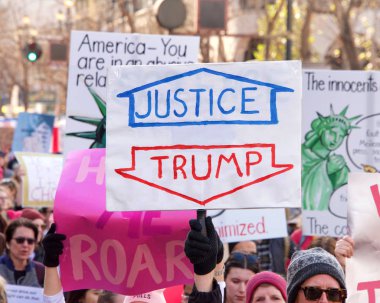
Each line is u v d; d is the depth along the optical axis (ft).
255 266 28.91
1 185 47.24
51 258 20.59
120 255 22.25
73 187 22.57
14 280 33.88
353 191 22.09
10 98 195.72
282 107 19.04
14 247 33.86
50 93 191.83
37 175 47.21
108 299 27.61
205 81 19.27
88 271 22.38
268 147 19.06
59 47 134.82
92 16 166.61
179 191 19.25
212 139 19.21
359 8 107.65
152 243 22.22
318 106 37.01
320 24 132.05
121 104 19.48
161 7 76.84
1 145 90.17
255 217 38.29
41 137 63.98
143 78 19.44
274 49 115.14
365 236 21.95
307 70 36.99
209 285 18.35
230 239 38.11
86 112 35.06
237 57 143.33
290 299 20.39
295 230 48.85
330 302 19.94
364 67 114.93
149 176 19.34
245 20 153.58
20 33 185.68
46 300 20.58
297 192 18.97
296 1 113.80
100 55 35.63
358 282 21.81
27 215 40.11
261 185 19.04
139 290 22.27
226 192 19.13
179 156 19.27
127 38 35.68
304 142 37.06
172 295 26.25
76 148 34.76
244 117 19.15
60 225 22.38
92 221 22.24
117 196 19.36
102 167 22.71
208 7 88.12
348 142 36.99
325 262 20.04
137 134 19.40
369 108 36.91
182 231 22.18
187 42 35.81
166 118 19.35
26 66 171.32
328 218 36.86
